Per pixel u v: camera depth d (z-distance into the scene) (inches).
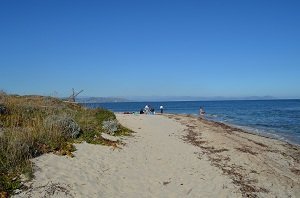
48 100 838.5
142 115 1278.3
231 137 938.7
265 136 1165.7
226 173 544.1
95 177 424.2
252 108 3873.0
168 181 473.1
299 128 1465.3
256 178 542.0
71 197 359.9
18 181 360.8
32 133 474.9
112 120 743.7
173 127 977.5
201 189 459.2
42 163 416.2
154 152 609.9
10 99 729.6
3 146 419.5
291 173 621.0
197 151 677.3
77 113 741.9
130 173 471.2
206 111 3213.6
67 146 490.6
